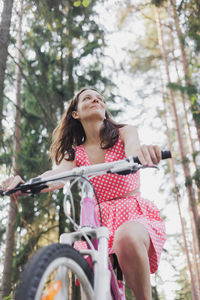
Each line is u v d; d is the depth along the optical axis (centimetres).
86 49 830
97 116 219
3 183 172
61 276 130
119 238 167
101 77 884
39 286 112
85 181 161
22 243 695
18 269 658
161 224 190
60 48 801
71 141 245
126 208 195
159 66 1336
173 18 1135
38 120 848
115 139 216
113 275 166
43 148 820
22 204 725
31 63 846
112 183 204
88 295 137
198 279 1147
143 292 160
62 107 823
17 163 742
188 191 925
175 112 1290
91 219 156
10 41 608
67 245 134
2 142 594
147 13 1386
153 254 176
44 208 715
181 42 947
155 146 149
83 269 138
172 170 1211
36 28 784
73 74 866
